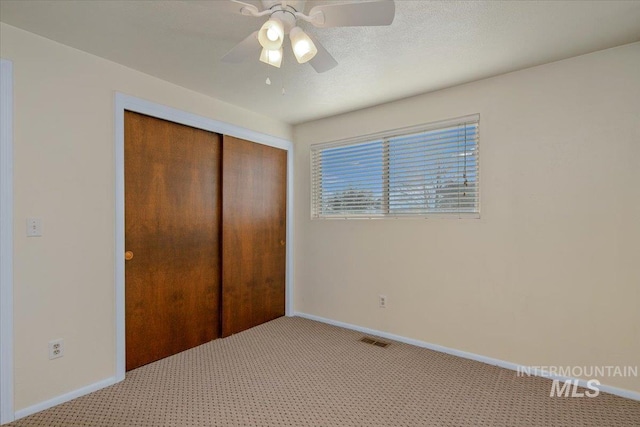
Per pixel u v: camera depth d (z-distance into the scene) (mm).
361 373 2461
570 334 2287
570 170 2279
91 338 2193
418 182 3000
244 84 2682
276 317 3764
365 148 3338
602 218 2180
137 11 1729
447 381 2336
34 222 1946
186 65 2354
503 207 2535
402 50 2143
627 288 2107
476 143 2684
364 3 1355
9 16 1769
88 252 2184
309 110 3350
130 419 1897
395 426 1853
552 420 1893
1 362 1826
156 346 2648
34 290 1947
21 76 1902
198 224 2961
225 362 2639
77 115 2133
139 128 2516
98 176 2232
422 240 2941
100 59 2242
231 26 1869
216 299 3137
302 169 3824
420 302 2957
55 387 2023
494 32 1939
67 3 1656
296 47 1484
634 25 1871
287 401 2096
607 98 2156
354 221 3393
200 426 1845
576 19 1812
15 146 1879
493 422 1880
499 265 2559
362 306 3334
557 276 2332
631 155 2092
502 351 2549
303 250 3822
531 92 2414
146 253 2576
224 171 3139
